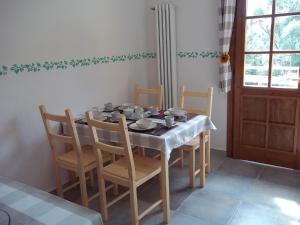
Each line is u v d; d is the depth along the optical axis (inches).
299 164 123.2
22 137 101.3
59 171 107.5
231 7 122.6
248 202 99.6
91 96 125.2
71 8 112.0
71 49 114.0
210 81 140.5
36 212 51.3
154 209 97.7
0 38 91.4
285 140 124.8
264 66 123.5
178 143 90.1
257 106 128.5
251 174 120.6
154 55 155.9
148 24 153.7
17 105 98.6
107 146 85.1
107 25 129.1
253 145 133.1
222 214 93.4
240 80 130.2
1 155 96.1
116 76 137.4
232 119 136.7
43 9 102.3
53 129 110.3
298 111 119.0
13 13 93.8
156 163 94.1
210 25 134.7
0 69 92.5
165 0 145.3
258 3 119.6
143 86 156.6
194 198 103.4
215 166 129.3
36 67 102.5
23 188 61.1
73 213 50.8
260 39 122.3
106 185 114.7
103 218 92.7
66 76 113.4
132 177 82.7
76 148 91.8
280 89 121.0
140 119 100.6
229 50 129.6
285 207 95.7
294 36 114.6
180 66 148.1
